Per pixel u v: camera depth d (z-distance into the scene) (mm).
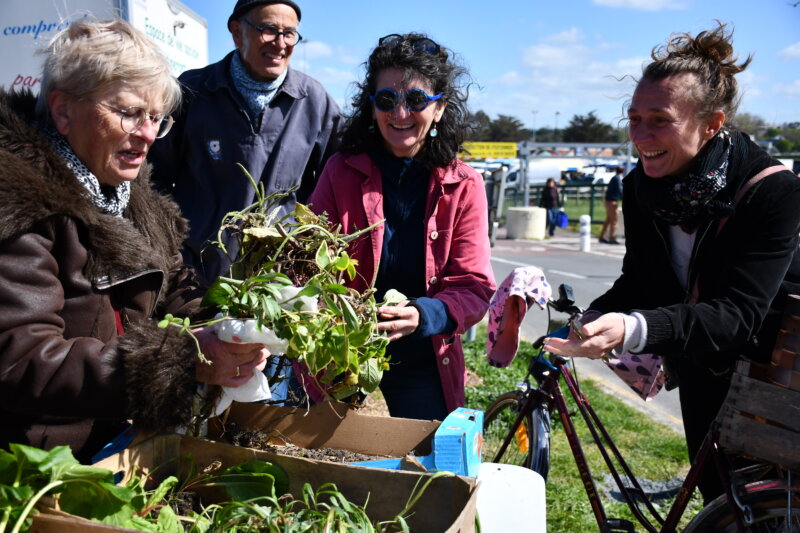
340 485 1626
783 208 2107
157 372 1526
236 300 1604
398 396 2717
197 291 2051
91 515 1334
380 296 2682
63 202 1577
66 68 1610
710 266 2268
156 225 2000
